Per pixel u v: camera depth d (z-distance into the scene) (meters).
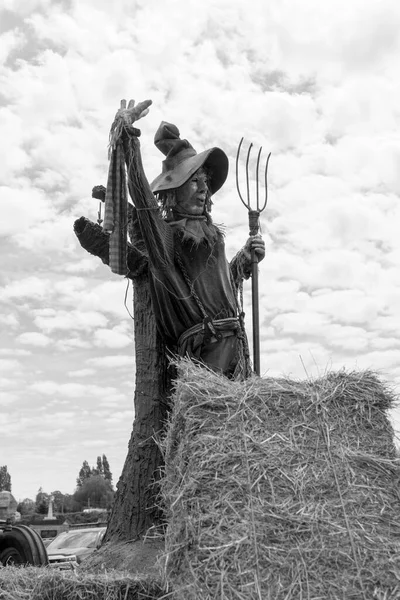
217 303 6.96
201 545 4.17
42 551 7.79
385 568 4.01
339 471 4.43
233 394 4.73
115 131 6.42
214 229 7.20
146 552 6.20
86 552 16.28
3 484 69.12
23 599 4.92
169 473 4.84
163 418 6.93
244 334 7.23
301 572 3.99
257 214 7.57
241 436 4.54
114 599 4.98
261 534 4.13
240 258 7.61
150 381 7.04
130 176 6.45
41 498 72.31
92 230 7.17
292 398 4.75
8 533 8.03
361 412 4.73
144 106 6.54
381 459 4.51
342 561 4.03
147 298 7.30
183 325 6.92
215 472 4.41
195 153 7.49
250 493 4.29
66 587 4.98
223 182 7.55
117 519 6.73
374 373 4.90
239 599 3.95
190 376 4.95
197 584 4.06
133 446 6.92
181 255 6.91
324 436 4.59
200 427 4.62
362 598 3.91
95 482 86.88
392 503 4.35
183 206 7.11
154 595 5.05
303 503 4.26
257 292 7.28
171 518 4.55
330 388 4.80
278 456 4.46
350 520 4.20
